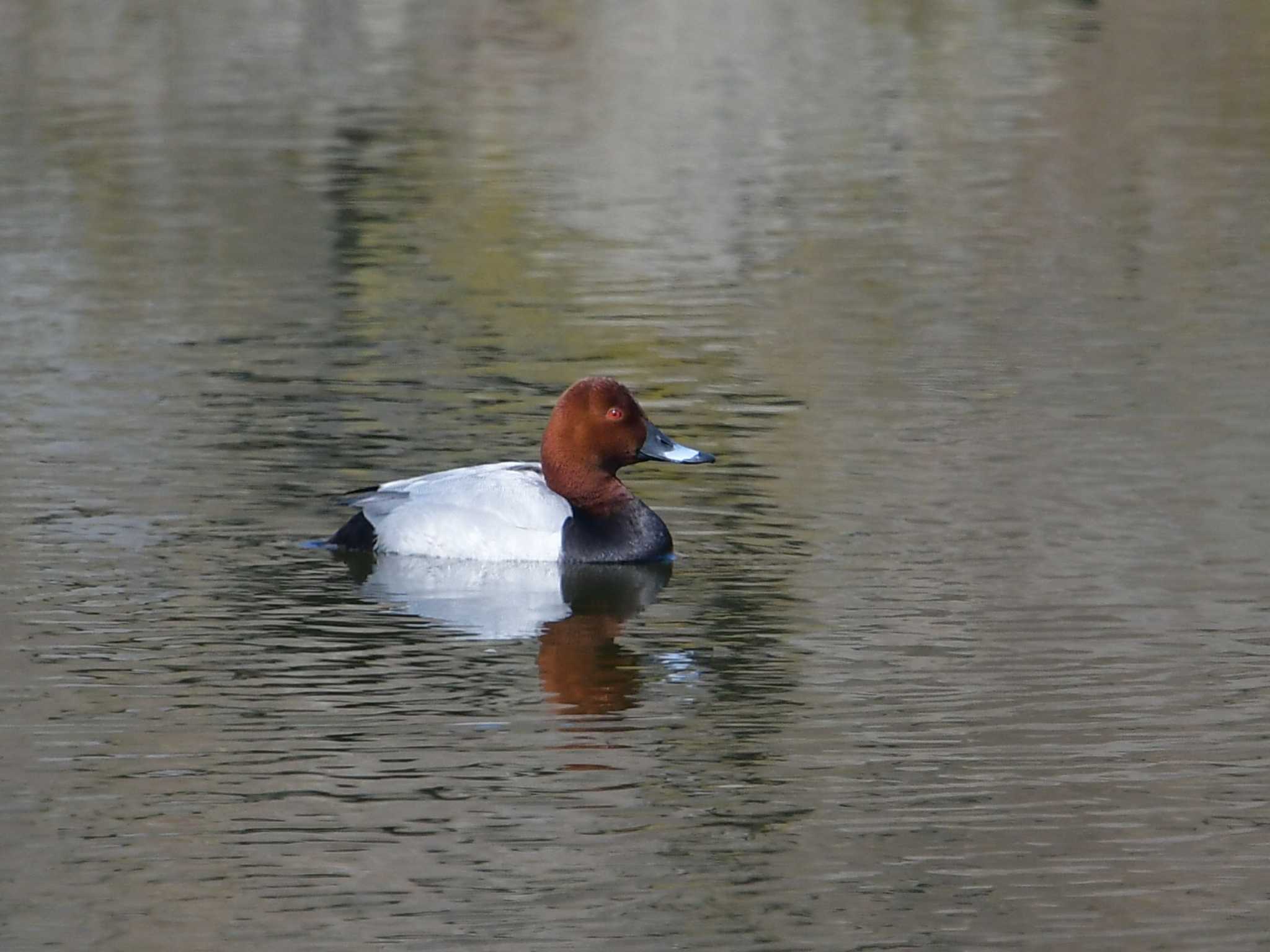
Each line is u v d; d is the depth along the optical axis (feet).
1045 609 39.96
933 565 42.70
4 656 37.11
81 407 54.85
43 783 31.83
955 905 28.02
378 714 34.73
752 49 115.55
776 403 55.88
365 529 43.70
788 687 36.06
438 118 100.22
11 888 28.45
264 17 125.70
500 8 127.03
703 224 79.92
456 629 39.17
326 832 30.25
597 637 38.73
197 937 27.09
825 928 27.35
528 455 50.62
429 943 26.96
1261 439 51.55
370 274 72.64
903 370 59.31
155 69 112.16
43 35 121.29
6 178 88.12
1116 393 56.29
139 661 37.01
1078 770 32.48
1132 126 97.04
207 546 43.68
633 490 48.16
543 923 27.50
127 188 86.38
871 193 85.10
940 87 106.32
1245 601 40.24
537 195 85.20
